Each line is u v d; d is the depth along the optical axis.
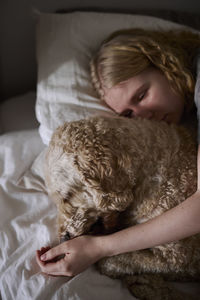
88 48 1.31
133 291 0.80
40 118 1.14
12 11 1.64
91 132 0.74
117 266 0.82
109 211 0.76
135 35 1.19
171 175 0.80
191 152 0.85
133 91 1.05
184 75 1.07
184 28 1.32
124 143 0.75
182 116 1.15
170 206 0.79
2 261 0.88
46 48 1.34
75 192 0.74
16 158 1.12
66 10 1.59
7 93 1.81
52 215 0.97
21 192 1.05
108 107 1.13
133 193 0.78
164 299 0.77
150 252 0.83
